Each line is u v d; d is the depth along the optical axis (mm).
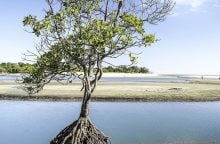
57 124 36531
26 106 50000
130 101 57469
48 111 45469
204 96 64688
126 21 20891
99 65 23266
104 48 21797
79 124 23719
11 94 59281
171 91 72000
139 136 30391
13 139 29156
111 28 20641
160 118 40938
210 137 30344
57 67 22016
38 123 36844
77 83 99688
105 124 36281
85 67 22781
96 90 71125
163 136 30531
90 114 43156
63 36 21219
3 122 37281
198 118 41875
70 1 21781
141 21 20891
